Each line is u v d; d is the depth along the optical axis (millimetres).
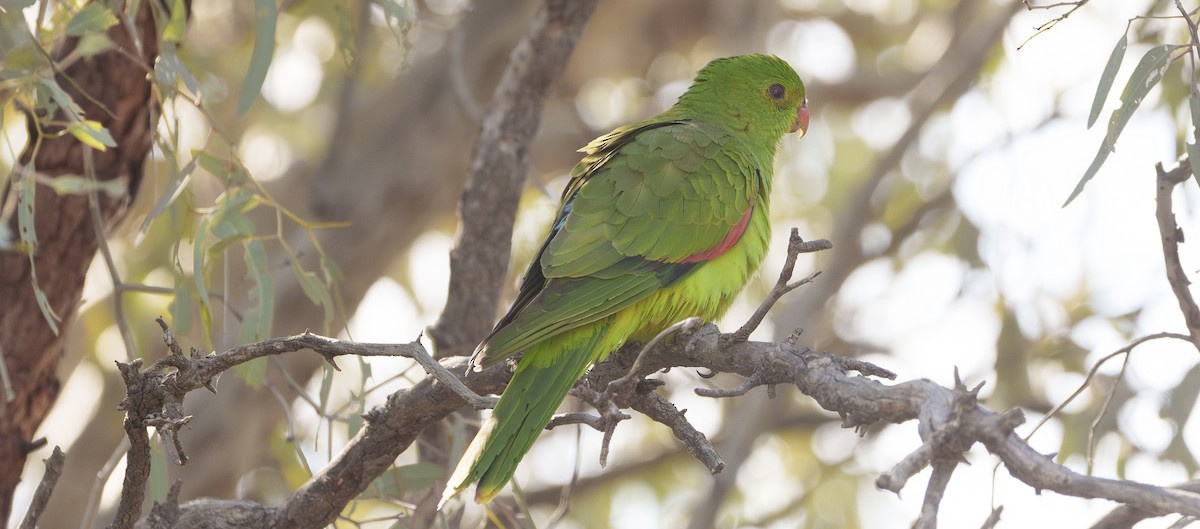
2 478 9039
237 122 17453
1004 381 16031
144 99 9273
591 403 6031
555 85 10703
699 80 11016
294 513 7844
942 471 4777
